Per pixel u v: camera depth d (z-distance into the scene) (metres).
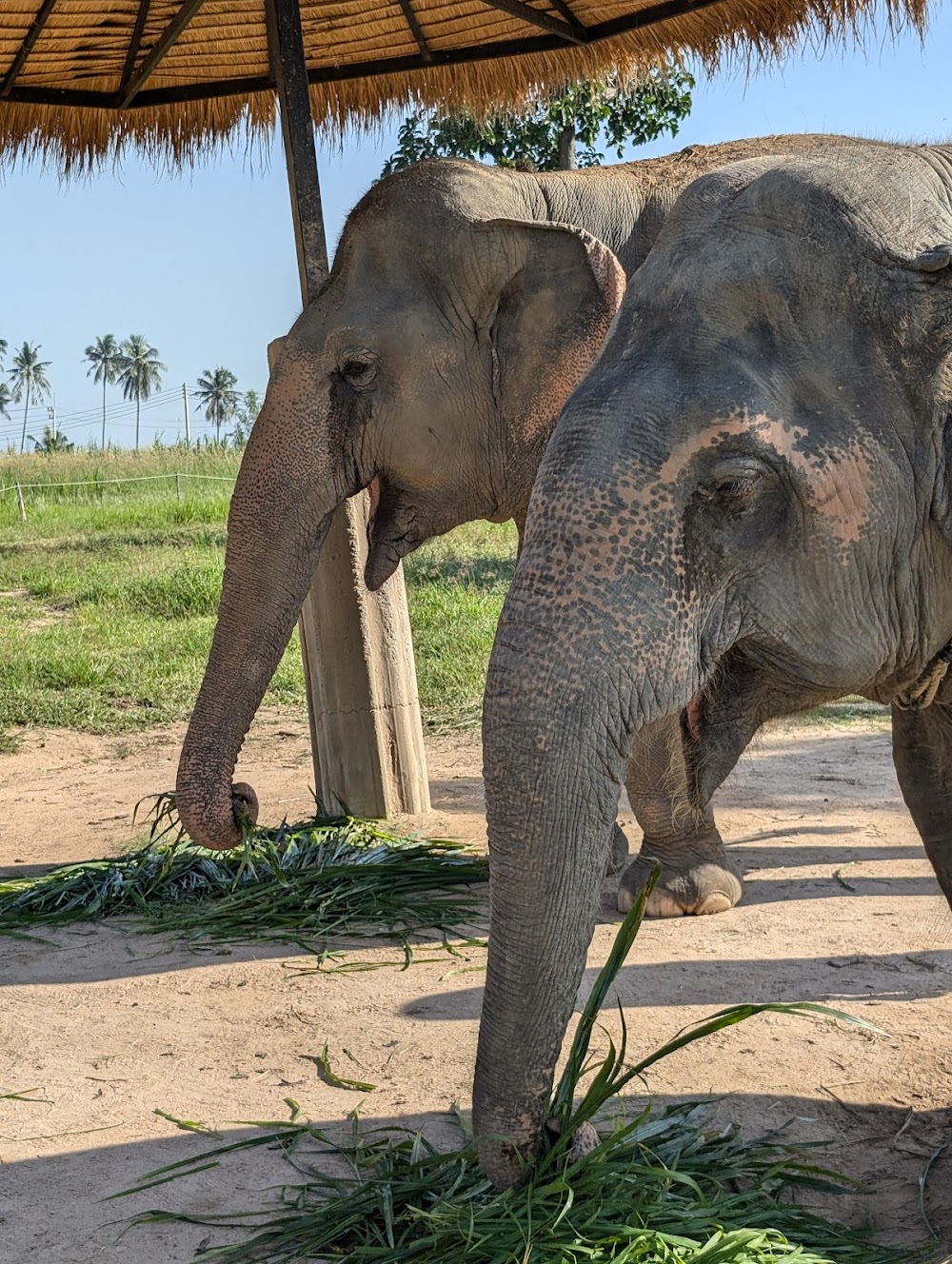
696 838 4.38
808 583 2.07
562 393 4.43
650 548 1.96
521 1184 2.26
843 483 2.03
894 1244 2.41
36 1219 2.57
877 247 2.06
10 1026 3.57
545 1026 1.99
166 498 21.50
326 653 5.56
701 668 2.02
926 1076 3.08
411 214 4.61
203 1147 2.85
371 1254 2.36
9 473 25.25
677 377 2.02
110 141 6.49
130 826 5.80
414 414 4.60
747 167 2.26
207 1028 3.51
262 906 4.45
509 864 1.95
